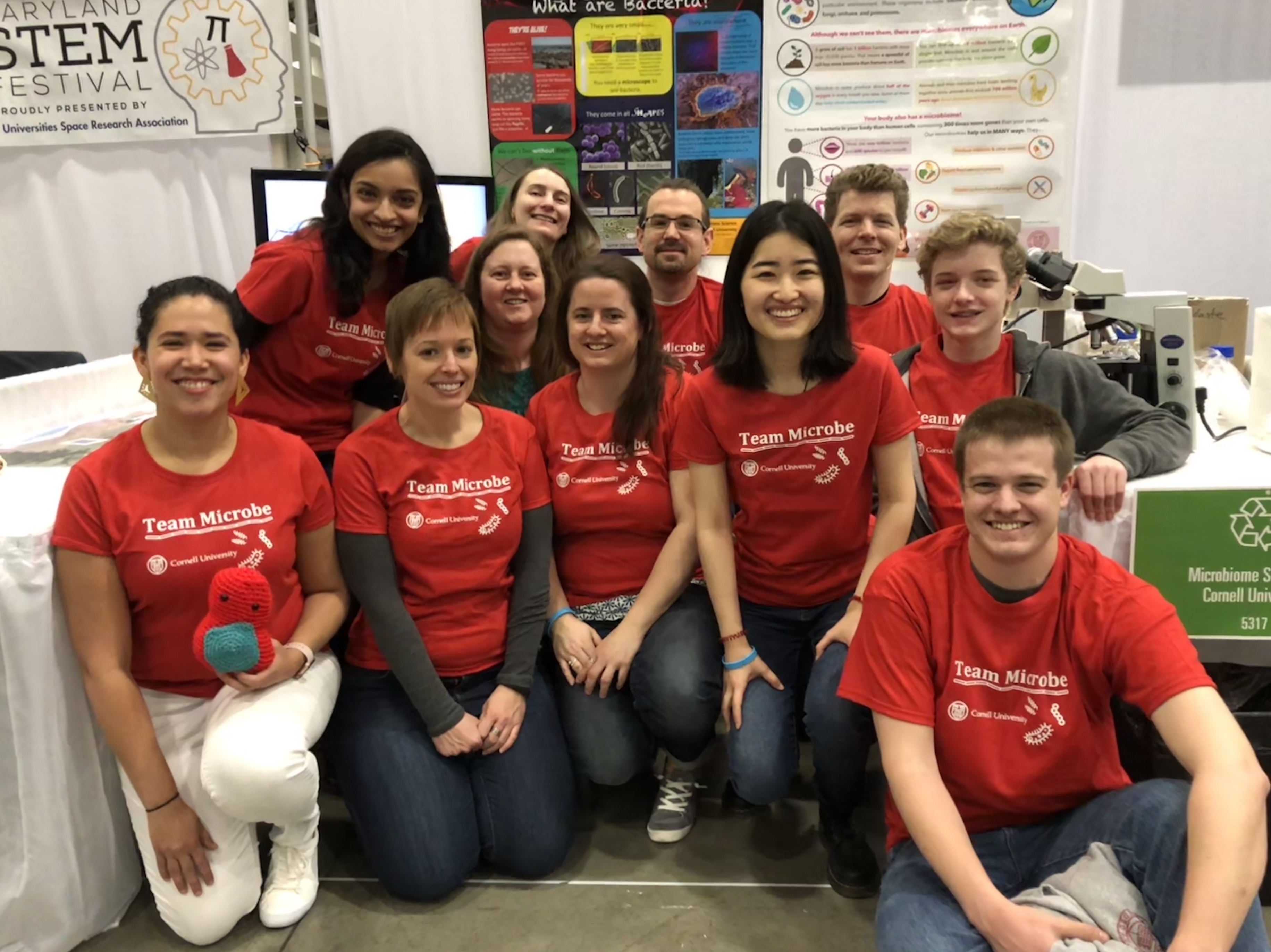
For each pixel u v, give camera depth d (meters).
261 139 3.09
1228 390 2.04
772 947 1.40
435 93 3.01
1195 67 2.88
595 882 1.57
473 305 1.89
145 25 2.95
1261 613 1.50
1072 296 2.05
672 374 1.81
